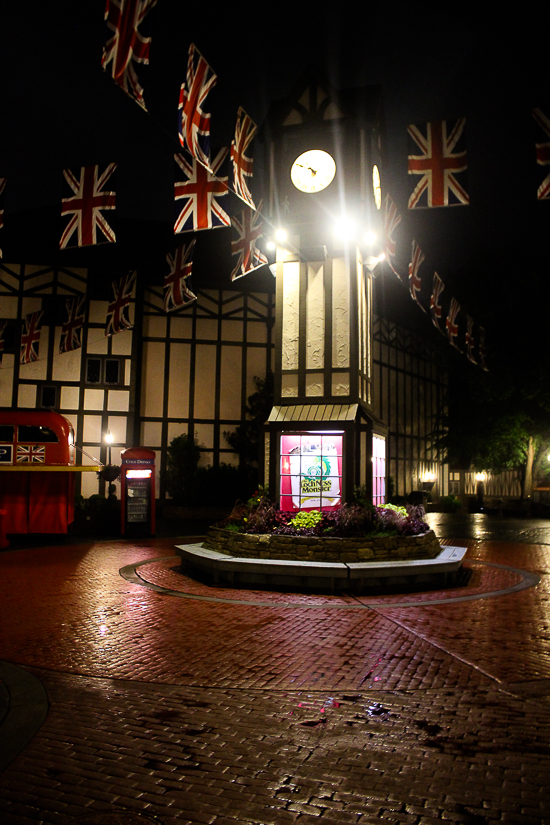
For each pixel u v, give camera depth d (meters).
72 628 7.57
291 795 3.61
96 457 23.30
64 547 15.30
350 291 12.82
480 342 23.23
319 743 4.32
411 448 31.84
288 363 13.16
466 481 37.62
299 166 13.15
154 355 24.84
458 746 4.27
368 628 7.54
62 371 23.41
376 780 3.79
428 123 9.67
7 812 3.40
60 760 4.04
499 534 19.36
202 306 25.42
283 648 6.70
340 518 11.02
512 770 3.92
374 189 13.44
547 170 8.60
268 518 11.59
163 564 12.62
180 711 4.92
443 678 5.68
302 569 9.89
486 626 7.62
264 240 13.34
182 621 7.93
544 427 28.64
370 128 13.02
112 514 18.03
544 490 32.16
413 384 32.47
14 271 23.48
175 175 9.88
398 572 9.91
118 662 6.21
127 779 3.79
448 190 9.47
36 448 16.83
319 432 12.54
